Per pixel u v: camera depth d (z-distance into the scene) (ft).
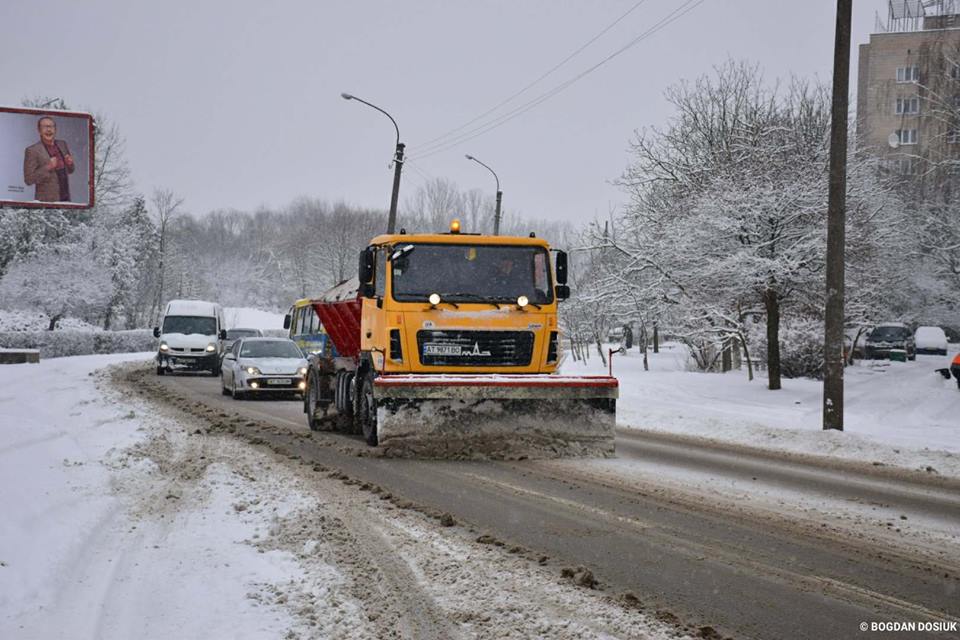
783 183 78.43
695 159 101.14
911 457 41.39
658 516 26.40
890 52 232.53
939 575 19.98
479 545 22.36
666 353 151.33
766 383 85.30
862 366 122.31
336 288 54.03
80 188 123.24
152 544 22.11
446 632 15.88
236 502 27.45
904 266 103.24
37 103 203.51
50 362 123.44
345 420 49.73
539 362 41.55
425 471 35.17
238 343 80.43
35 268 195.83
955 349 170.60
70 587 18.25
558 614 16.88
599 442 39.91
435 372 40.65
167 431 46.14
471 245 41.68
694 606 17.51
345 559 20.72
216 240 445.37
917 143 228.84
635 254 87.97
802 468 38.45
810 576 19.77
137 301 276.21
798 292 79.97
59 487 28.12
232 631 15.74
